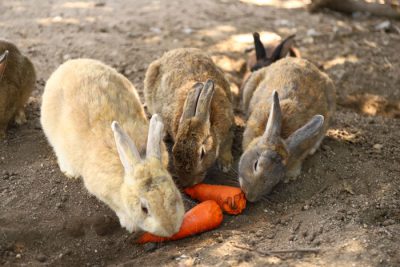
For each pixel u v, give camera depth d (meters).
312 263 1.32
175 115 1.57
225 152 1.61
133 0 2.37
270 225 1.45
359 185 1.56
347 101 1.91
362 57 2.05
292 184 1.57
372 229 1.40
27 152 1.60
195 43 2.06
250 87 1.74
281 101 1.59
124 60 1.94
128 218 1.39
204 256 1.35
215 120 1.55
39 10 2.25
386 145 1.70
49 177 1.53
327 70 1.98
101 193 1.38
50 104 1.50
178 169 1.49
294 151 1.51
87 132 1.41
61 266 1.38
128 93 1.51
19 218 1.44
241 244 1.38
